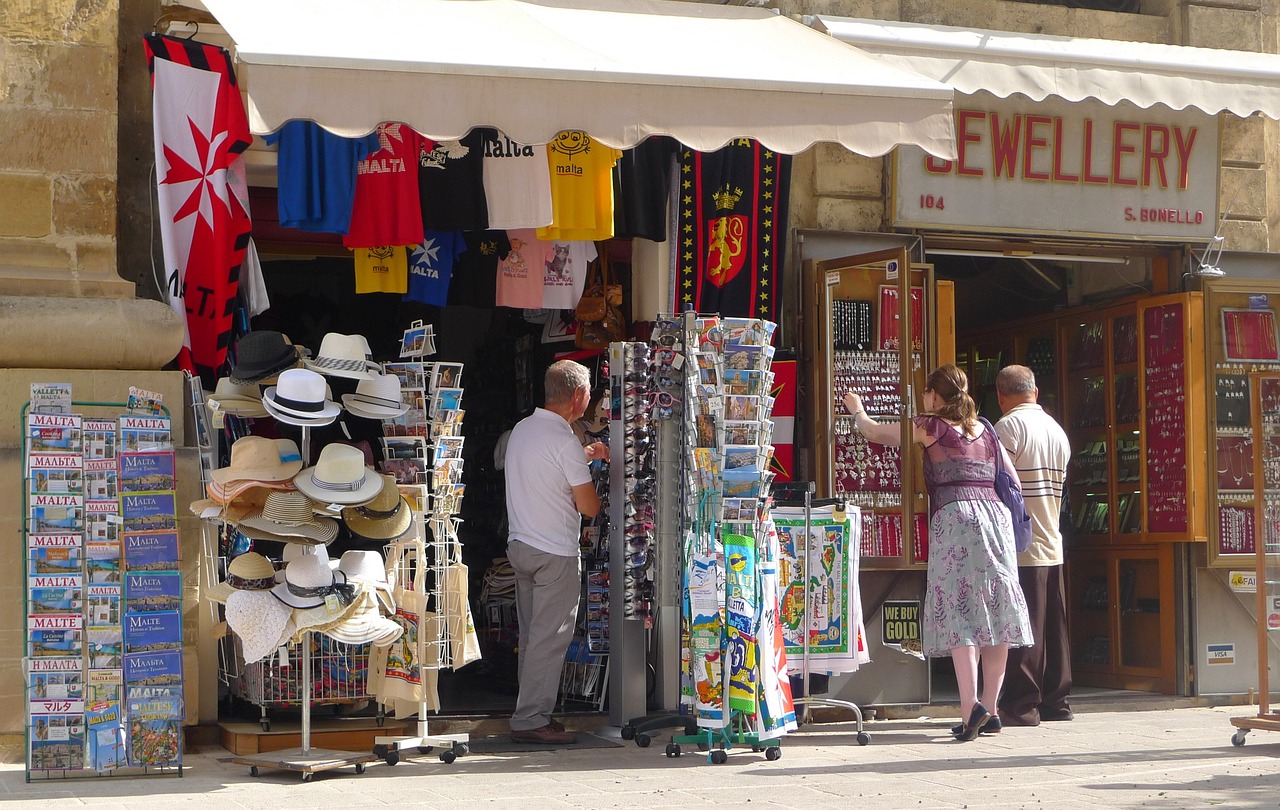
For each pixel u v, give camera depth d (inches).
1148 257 351.6
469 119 230.2
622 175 296.7
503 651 338.3
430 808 203.5
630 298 326.6
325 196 268.8
